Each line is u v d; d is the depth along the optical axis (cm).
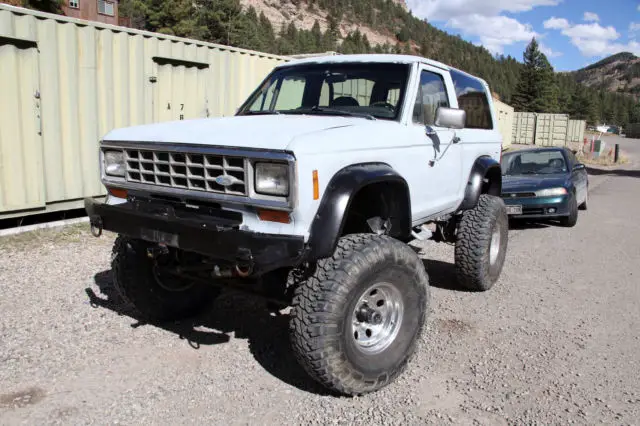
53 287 527
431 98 470
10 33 693
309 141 319
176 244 338
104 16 4056
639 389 367
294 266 332
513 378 379
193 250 331
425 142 434
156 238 349
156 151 361
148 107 899
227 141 330
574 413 335
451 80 510
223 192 330
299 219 312
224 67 1034
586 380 378
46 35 736
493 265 572
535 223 1039
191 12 4838
